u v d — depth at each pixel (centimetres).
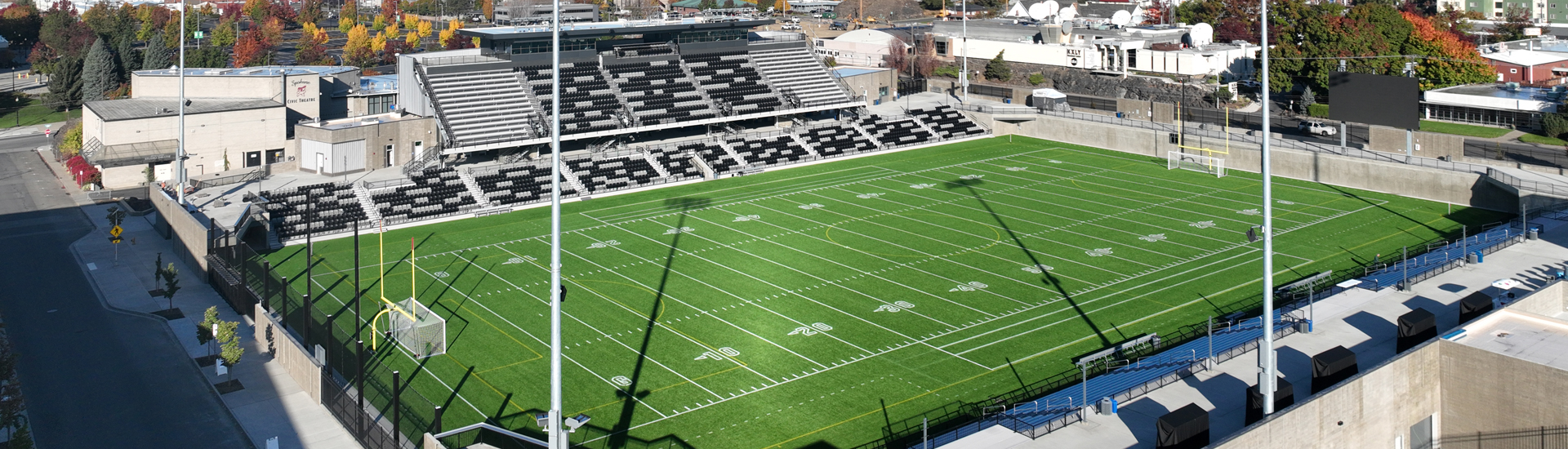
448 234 9075
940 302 7125
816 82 13550
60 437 5191
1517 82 14588
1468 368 4934
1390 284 6719
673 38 13238
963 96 15012
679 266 8056
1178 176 11206
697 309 7025
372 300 7244
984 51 18262
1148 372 5472
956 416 5312
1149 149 12300
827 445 5025
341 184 10012
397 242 8812
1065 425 4697
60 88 15425
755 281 7650
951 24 19062
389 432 5119
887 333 6531
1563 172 9869
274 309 6825
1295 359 5469
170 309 7075
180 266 8238
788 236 8925
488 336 6531
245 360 6191
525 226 9325
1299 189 10556
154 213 9550
